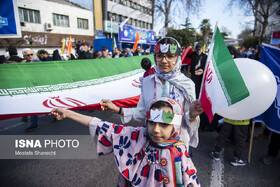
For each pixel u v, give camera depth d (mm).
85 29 22203
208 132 3924
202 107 1189
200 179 2506
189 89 1421
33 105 2217
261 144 3418
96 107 2633
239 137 2674
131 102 3053
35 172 2662
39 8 17172
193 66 4359
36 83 2498
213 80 1179
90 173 2641
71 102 2494
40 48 17547
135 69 4188
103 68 3475
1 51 14617
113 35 26547
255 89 1947
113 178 2539
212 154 2979
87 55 6086
